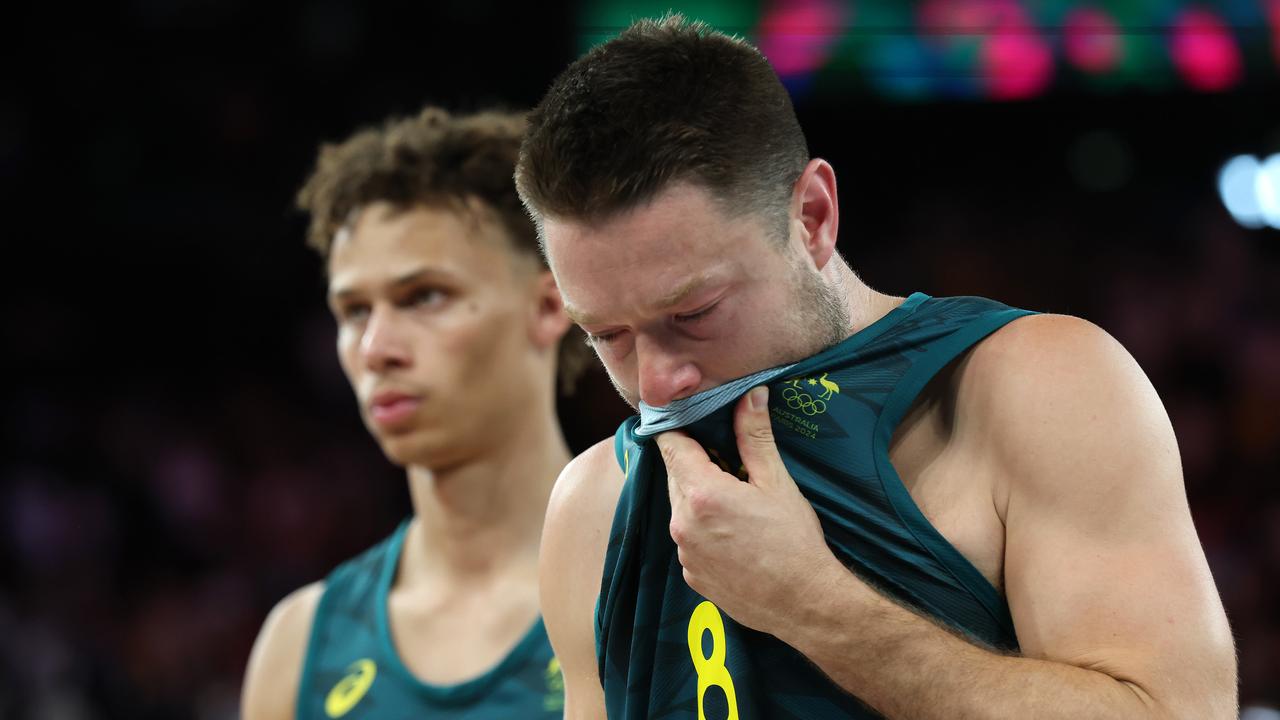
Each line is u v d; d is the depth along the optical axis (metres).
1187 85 23.42
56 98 25.47
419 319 8.11
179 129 25.72
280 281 26.31
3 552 23.12
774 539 4.65
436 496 8.47
